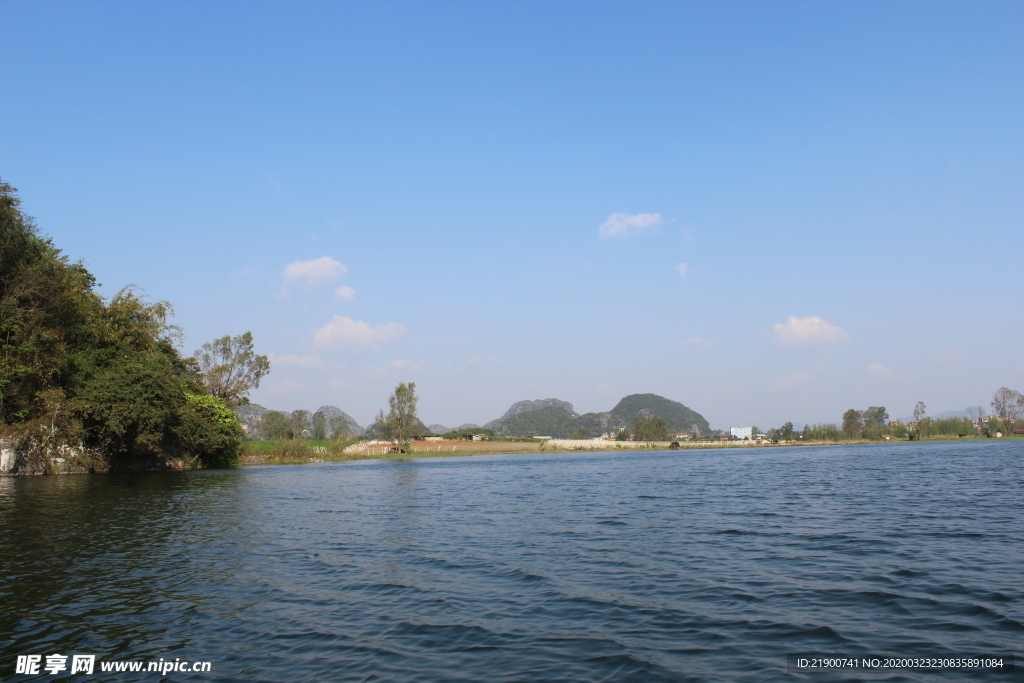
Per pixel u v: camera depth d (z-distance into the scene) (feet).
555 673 33.81
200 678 33.78
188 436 231.09
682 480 174.70
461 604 47.34
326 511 104.88
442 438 608.60
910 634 38.96
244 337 350.84
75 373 203.92
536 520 92.94
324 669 34.83
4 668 35.40
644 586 52.03
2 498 119.14
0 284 176.45
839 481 160.04
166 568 59.67
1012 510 94.68
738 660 35.27
